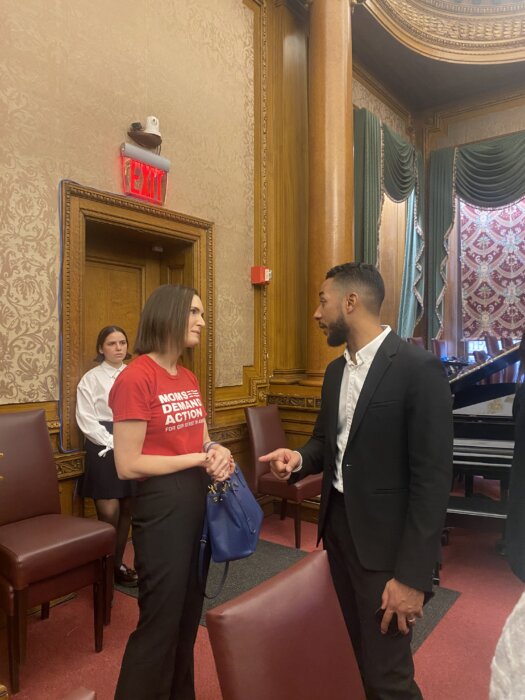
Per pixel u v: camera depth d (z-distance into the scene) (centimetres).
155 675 169
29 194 306
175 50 409
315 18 495
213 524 179
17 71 301
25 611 228
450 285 816
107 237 397
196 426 194
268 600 109
